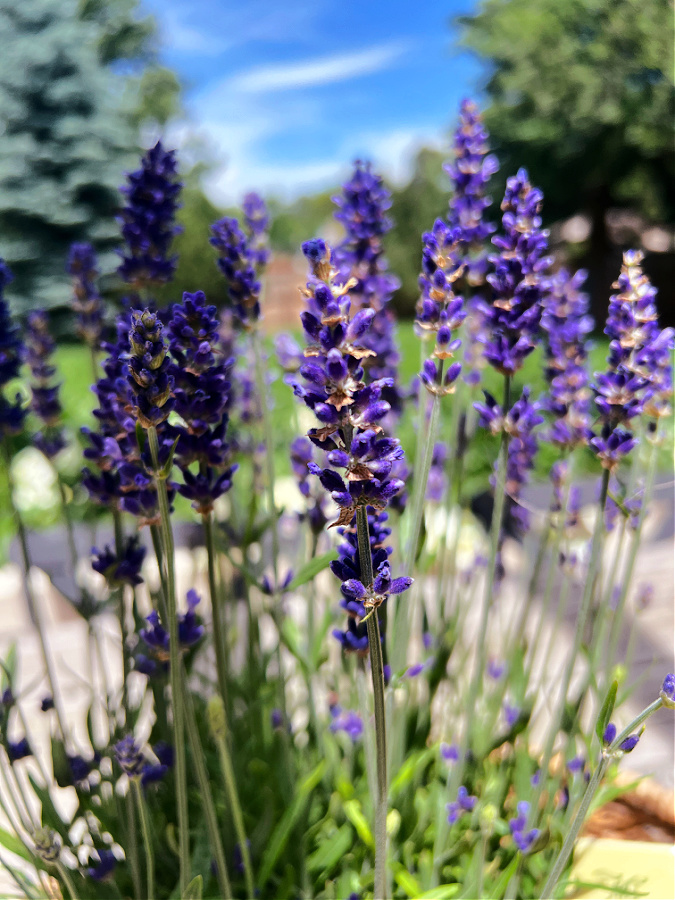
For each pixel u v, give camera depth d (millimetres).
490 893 186
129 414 162
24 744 185
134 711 194
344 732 245
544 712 324
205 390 149
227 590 264
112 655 462
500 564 256
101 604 205
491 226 208
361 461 118
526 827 184
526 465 225
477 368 242
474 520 542
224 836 197
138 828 193
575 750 207
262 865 199
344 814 218
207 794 158
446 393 154
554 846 197
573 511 223
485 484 532
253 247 232
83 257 240
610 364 165
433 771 233
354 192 207
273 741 229
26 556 201
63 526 632
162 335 130
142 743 187
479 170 206
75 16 2279
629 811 247
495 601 262
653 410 182
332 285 122
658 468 378
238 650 304
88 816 206
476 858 191
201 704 240
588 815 197
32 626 514
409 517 191
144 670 185
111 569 173
